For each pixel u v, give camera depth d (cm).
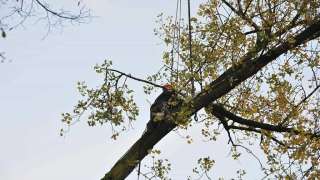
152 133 1407
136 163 1411
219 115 1536
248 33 1376
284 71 1415
